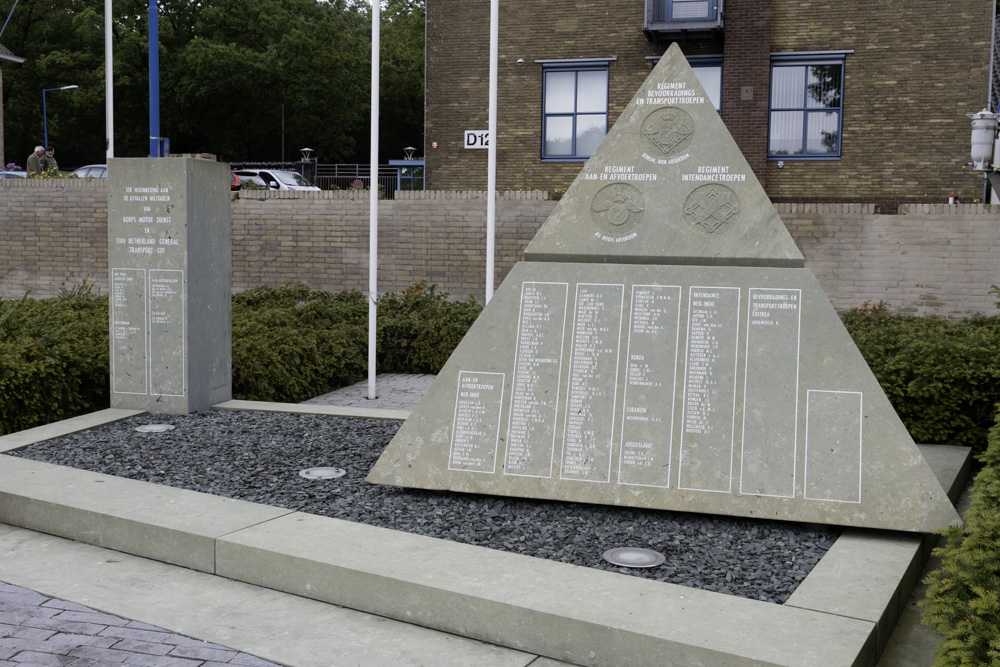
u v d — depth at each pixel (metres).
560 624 4.00
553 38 21.97
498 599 4.16
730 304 5.61
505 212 15.57
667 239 5.82
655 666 3.80
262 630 4.29
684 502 5.34
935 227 13.57
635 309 5.75
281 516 5.36
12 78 46.69
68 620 4.38
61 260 18.05
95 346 8.99
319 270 16.61
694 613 4.03
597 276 5.86
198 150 52.22
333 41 49.12
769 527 5.24
